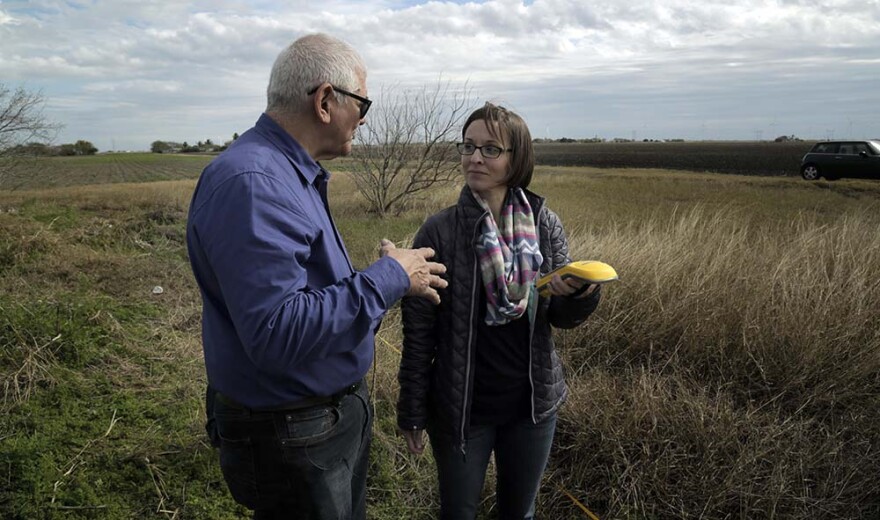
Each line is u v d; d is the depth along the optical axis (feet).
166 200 47.75
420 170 45.88
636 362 13.75
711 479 9.30
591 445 10.28
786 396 11.90
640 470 9.66
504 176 6.48
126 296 18.83
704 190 61.52
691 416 10.42
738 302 13.80
